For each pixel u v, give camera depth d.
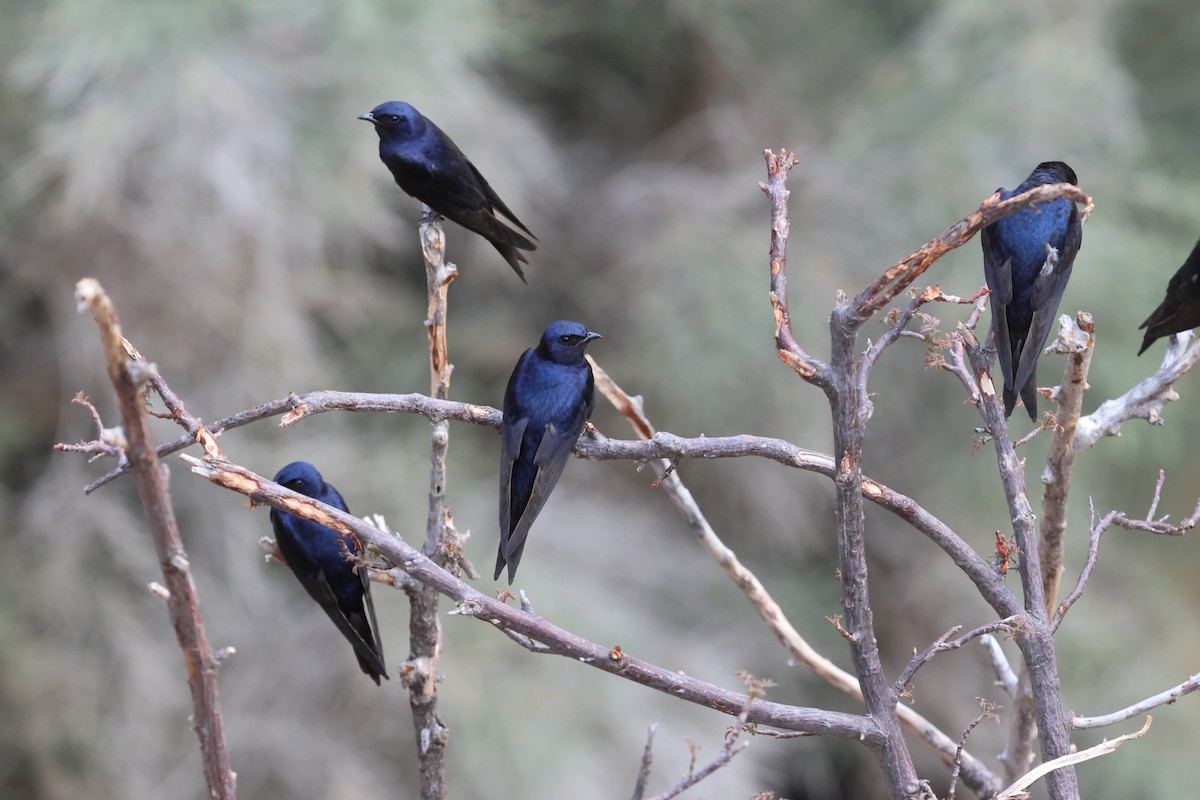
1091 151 17.73
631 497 17.77
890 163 17.95
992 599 3.62
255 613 15.01
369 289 16.17
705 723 14.68
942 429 17.28
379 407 3.83
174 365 14.80
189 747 14.20
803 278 16.78
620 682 14.31
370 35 14.30
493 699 13.46
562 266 18.23
